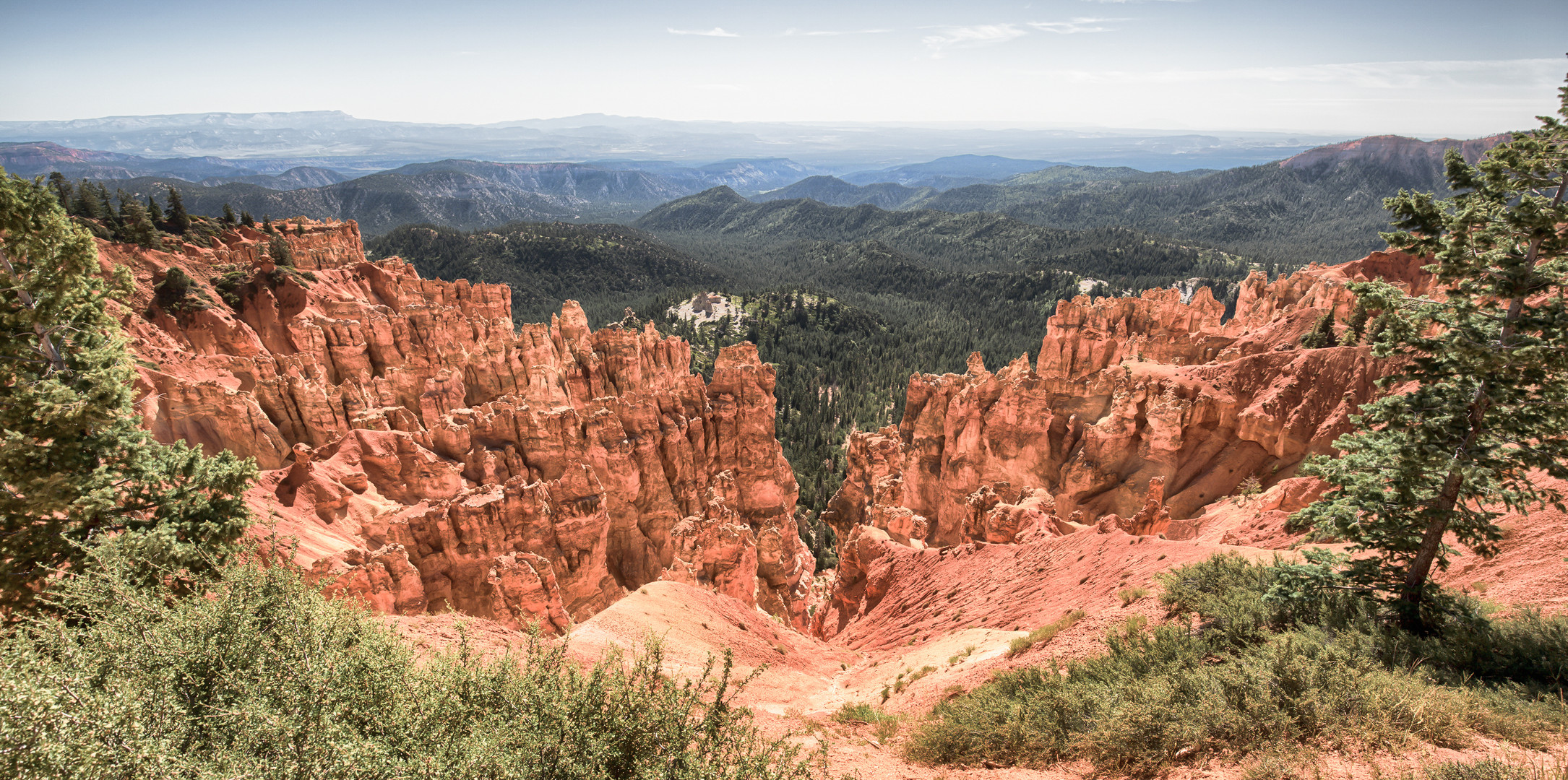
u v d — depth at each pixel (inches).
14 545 871.7
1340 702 561.9
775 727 833.5
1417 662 668.7
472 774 357.1
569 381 4303.6
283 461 2524.6
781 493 3708.2
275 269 3934.5
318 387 2970.0
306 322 3627.0
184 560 711.7
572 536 2444.6
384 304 4488.2
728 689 1038.4
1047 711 720.3
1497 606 826.2
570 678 451.2
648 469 3122.5
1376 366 2320.4
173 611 421.4
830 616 2375.7
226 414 2450.8
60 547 884.0
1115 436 2758.4
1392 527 794.2
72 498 916.6
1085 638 1000.2
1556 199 701.9
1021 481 3019.2
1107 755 613.9
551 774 392.5
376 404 3449.8
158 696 355.9
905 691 1136.8
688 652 1206.3
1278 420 2455.7
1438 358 786.2
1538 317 720.3
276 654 396.8
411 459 2342.5
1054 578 1434.5
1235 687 602.5
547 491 2436.0
